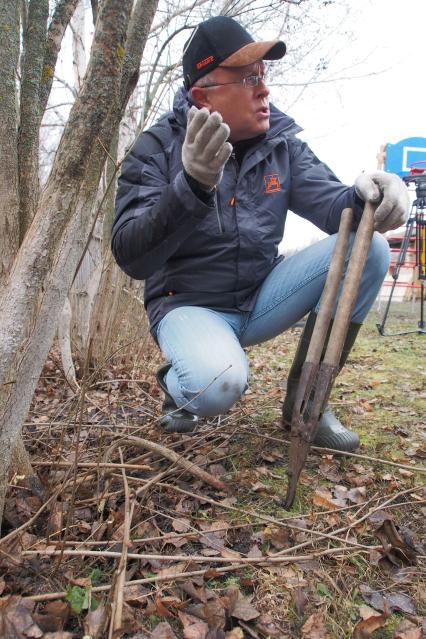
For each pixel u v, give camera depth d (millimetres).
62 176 1041
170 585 1190
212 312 1796
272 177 1793
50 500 1343
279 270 1887
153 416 2273
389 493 1637
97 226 3100
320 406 1457
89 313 3131
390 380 3084
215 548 1319
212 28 1547
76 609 1084
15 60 1274
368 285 1721
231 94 1569
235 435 2047
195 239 1718
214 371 1583
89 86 1028
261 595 1190
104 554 1195
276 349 4617
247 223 1739
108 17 1012
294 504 1544
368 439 2062
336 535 1402
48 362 3232
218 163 1314
